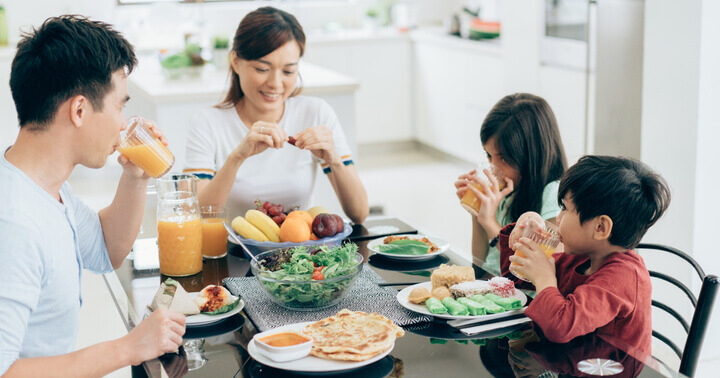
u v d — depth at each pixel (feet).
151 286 5.10
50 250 3.84
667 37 8.05
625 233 4.32
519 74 13.79
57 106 3.78
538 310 4.17
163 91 12.04
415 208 15.67
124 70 4.01
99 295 11.24
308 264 4.55
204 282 5.16
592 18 10.23
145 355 3.87
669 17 8.00
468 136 17.63
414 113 20.06
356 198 6.54
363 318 4.18
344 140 7.11
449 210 15.55
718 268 8.37
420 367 3.83
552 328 4.09
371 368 3.82
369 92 19.51
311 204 7.31
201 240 5.37
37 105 3.76
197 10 18.65
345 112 12.43
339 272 4.50
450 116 18.34
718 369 8.45
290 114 7.06
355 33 19.86
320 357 3.85
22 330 3.60
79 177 17.08
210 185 6.26
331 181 7.03
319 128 6.21
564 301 4.15
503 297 4.54
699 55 7.74
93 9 18.28
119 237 4.99
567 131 12.30
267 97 6.47
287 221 5.54
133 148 4.67
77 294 4.20
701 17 7.65
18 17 17.76
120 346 3.86
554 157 6.04
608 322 4.24
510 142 5.93
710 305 4.31
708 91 7.86
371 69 19.35
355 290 4.89
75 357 3.75
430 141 19.54
